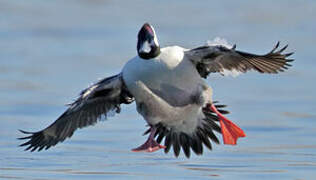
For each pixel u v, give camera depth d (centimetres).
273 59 1081
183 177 1149
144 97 1095
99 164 1258
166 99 1095
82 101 1103
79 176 1163
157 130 1172
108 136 1518
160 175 1166
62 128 1148
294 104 1789
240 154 1332
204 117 1146
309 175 1158
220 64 1111
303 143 1415
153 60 1064
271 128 1559
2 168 1223
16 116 1684
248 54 1058
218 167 1224
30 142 1143
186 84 1081
